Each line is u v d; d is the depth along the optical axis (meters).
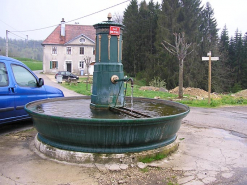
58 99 7.01
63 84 28.47
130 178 3.75
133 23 49.44
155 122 4.08
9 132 6.37
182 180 3.74
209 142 5.82
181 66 17.38
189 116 9.73
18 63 6.78
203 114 10.41
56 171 3.91
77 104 6.38
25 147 5.05
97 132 3.99
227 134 6.75
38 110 5.40
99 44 5.59
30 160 4.33
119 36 5.62
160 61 41.69
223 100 15.38
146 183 3.62
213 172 4.06
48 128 4.33
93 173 3.85
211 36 46.97
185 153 4.91
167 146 4.69
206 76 40.59
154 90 27.03
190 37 40.25
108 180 3.67
